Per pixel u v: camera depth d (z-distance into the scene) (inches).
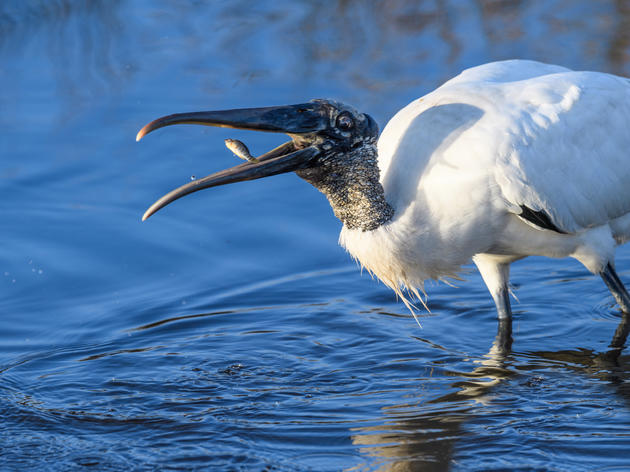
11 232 494.9
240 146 336.5
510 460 297.0
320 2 804.6
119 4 801.6
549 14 749.9
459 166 349.7
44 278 457.7
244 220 510.0
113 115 609.3
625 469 290.0
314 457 303.7
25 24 756.0
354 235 357.1
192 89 641.0
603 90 375.9
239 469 297.7
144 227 502.0
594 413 325.7
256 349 391.2
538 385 349.7
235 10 788.6
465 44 694.5
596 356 375.6
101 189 535.5
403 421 324.8
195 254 479.8
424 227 351.9
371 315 423.2
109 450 312.0
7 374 371.6
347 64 668.7
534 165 353.4
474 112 356.8
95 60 690.8
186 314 427.5
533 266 471.5
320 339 399.5
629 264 458.0
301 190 539.5
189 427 326.0
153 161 561.6
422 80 634.8
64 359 385.7
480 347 387.5
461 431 316.2
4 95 638.5
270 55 692.1
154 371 372.5
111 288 451.2
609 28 705.0
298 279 459.2
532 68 393.7
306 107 335.0
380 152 370.9
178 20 767.1
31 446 315.0
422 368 368.5
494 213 357.7
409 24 745.0
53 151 570.6
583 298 432.5
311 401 343.9
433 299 438.0
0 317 424.5
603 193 371.2
